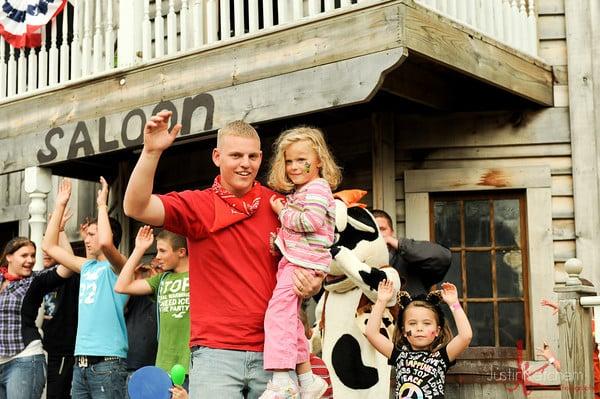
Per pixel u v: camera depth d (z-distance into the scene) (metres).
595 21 8.22
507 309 8.21
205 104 7.52
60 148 8.64
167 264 6.25
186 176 9.91
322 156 4.60
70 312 7.88
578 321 6.12
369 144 8.50
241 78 7.34
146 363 6.94
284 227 4.15
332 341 5.90
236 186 4.04
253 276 4.04
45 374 7.38
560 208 8.16
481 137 8.27
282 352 3.96
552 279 8.04
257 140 4.09
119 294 6.71
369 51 6.57
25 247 7.38
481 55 7.29
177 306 6.09
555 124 8.20
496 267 8.28
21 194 11.49
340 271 5.86
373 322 5.45
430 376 5.24
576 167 8.10
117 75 8.25
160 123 3.72
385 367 5.79
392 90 7.25
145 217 3.83
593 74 8.16
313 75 6.88
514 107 8.26
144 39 8.15
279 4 7.23
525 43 8.12
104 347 6.63
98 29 8.62
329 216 4.28
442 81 7.96
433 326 5.35
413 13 6.55
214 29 7.72
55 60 8.92
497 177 8.20
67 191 7.14
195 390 3.94
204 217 3.99
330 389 6.04
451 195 8.40
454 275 8.34
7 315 7.25
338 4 9.26
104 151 8.27
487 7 7.70
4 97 9.26
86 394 6.72
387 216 6.57
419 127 8.38
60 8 8.89
